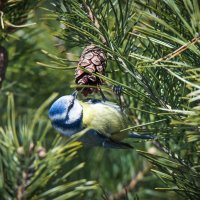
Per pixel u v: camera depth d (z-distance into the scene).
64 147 5.72
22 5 5.57
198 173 4.64
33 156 5.79
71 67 4.84
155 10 4.54
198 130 4.08
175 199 7.05
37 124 7.52
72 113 5.17
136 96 4.50
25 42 7.56
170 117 4.47
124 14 4.93
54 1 5.31
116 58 4.62
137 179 7.74
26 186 5.68
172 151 5.09
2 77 5.59
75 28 4.59
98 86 4.78
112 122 5.14
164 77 4.73
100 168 7.82
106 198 5.74
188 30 4.48
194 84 3.80
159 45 4.76
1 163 5.76
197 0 4.08
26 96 7.94
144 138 5.18
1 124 7.71
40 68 7.78
